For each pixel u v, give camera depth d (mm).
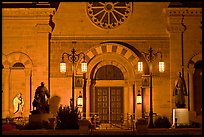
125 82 49750
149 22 49812
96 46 49438
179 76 45094
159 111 48844
